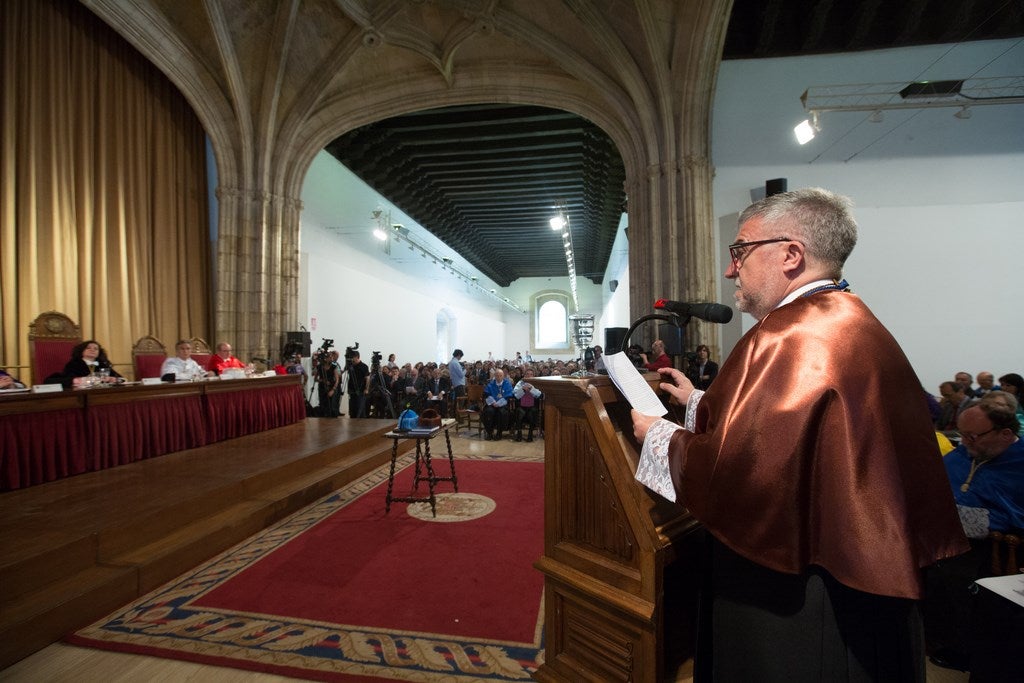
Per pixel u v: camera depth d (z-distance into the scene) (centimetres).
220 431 552
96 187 671
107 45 691
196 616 246
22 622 212
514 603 259
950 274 704
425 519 393
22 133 579
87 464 402
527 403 795
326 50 838
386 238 1306
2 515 296
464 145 1115
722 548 107
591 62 789
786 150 761
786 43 754
